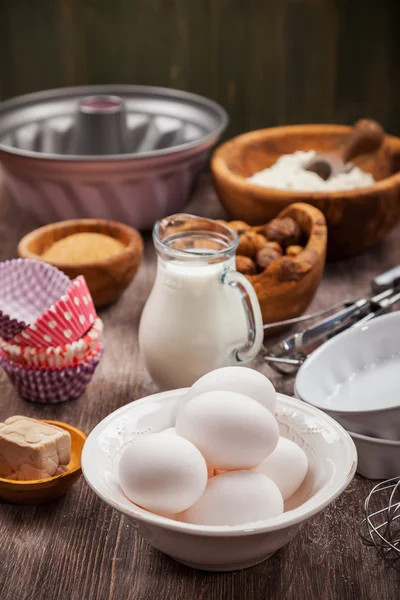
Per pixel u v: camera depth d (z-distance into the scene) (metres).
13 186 1.30
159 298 0.97
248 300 0.96
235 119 1.69
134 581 0.82
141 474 0.76
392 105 1.67
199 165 1.34
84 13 1.58
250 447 0.78
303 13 1.58
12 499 0.88
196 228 0.99
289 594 0.81
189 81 1.65
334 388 0.97
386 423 0.88
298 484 0.81
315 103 1.67
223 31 1.60
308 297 1.10
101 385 1.03
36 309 1.04
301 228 1.16
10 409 1.00
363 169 1.41
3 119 1.44
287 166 1.35
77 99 1.51
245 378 0.82
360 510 0.88
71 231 1.19
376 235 1.24
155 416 0.85
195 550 0.77
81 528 0.86
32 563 0.83
